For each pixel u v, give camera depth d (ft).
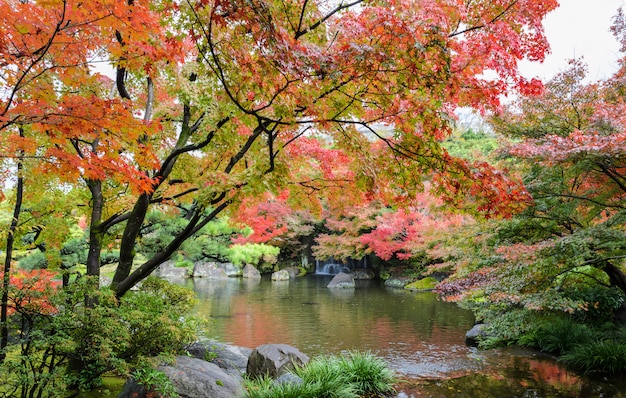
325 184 23.13
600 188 23.71
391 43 10.91
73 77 11.83
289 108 13.15
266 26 9.69
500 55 12.00
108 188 27.73
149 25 11.04
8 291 14.99
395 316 47.32
